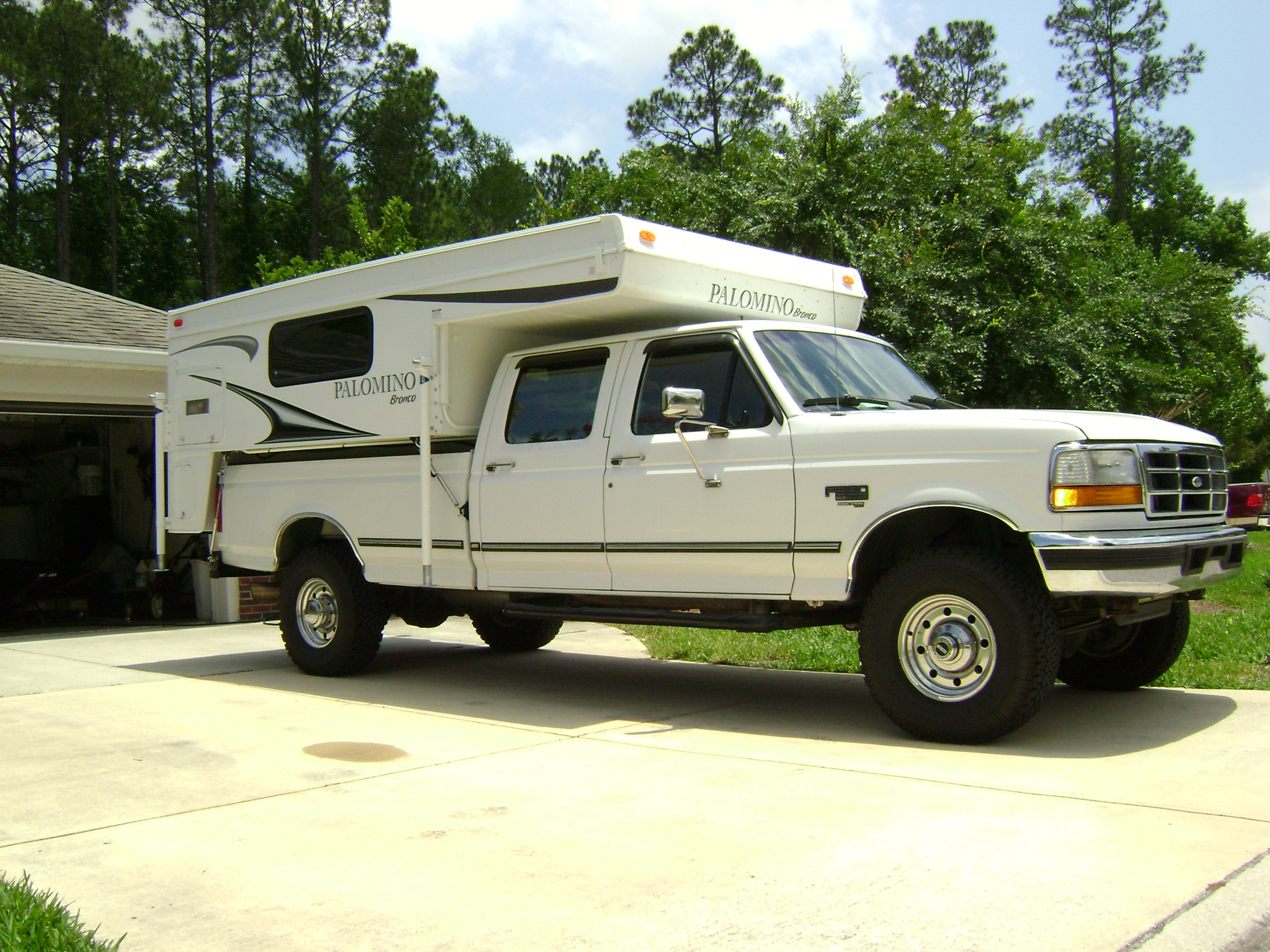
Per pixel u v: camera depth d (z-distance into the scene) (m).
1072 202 18.17
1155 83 44.94
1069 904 3.35
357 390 7.64
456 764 5.34
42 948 3.10
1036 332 14.20
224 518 8.84
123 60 38.78
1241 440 39.69
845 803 4.47
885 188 13.93
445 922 3.35
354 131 43.56
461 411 7.21
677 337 6.45
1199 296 22.58
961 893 3.45
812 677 8.02
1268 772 4.84
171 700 7.21
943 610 5.47
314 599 8.23
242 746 5.80
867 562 5.82
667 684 7.76
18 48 37.56
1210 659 7.55
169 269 44.75
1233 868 3.63
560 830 4.21
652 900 3.47
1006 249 14.38
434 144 46.38
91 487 14.80
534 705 6.98
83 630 12.22
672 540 6.20
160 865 3.92
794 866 3.73
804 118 14.12
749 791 4.69
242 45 42.16
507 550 6.97
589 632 10.86
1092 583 5.03
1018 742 5.52
